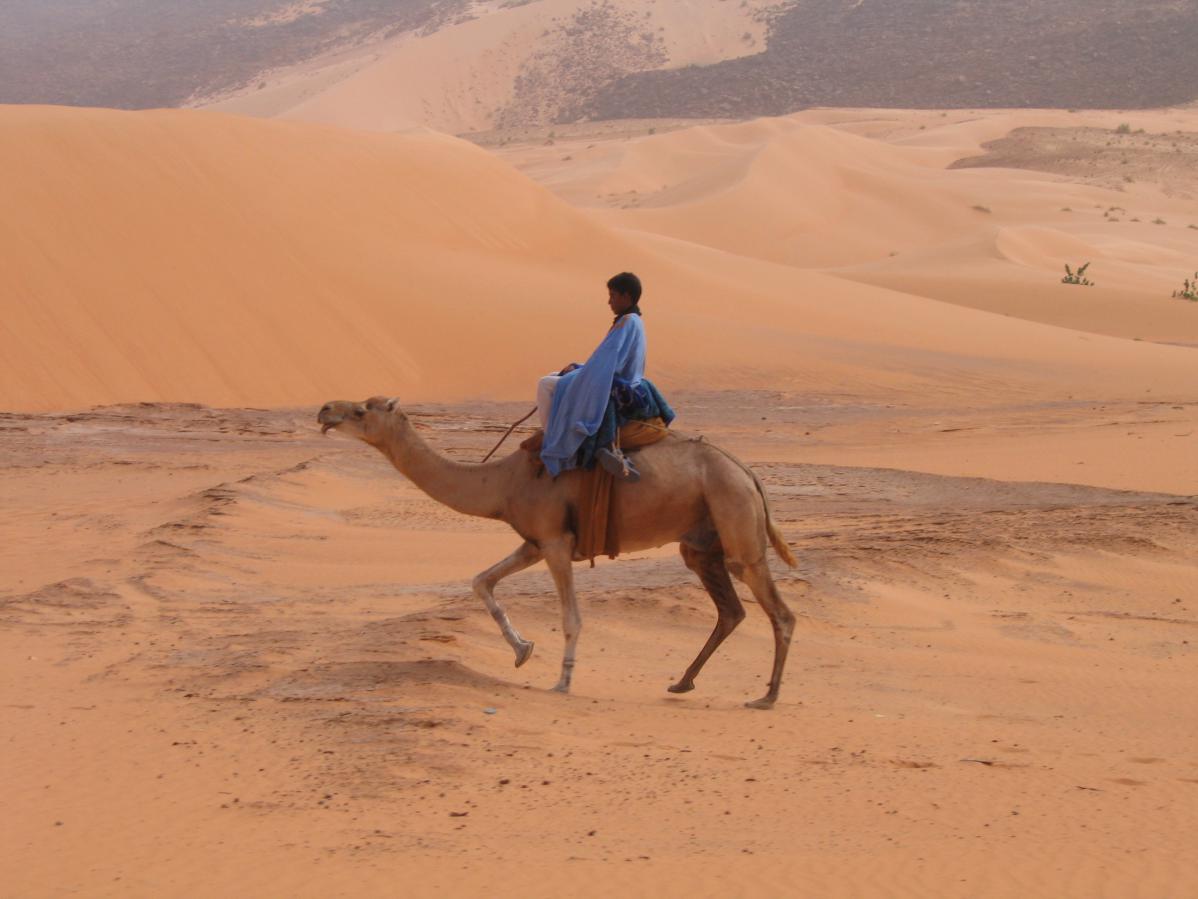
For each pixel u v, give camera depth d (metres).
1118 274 108.19
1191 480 26.44
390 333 50.75
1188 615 15.16
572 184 159.62
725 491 10.17
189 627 13.22
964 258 110.00
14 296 45.50
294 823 7.18
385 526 22.45
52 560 18.06
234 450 33.75
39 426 36.91
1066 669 12.56
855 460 32.44
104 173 52.53
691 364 51.00
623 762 8.52
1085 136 194.88
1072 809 7.69
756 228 132.12
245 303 49.28
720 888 6.23
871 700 11.16
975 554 17.44
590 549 10.27
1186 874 6.50
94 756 8.45
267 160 58.56
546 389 10.14
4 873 6.48
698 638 13.47
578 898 6.11
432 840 6.91
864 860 6.67
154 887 6.27
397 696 9.62
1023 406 45.91
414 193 63.22
